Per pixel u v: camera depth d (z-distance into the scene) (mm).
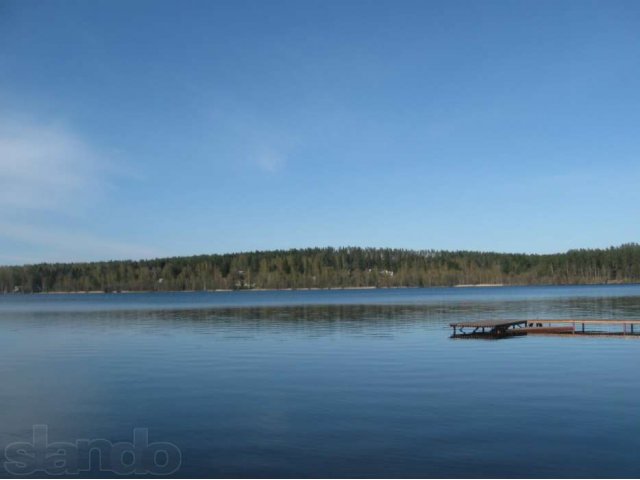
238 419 14484
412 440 12508
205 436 13156
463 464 11055
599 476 10422
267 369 21672
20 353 27891
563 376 19344
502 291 139625
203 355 25938
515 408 14977
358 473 10711
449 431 13070
